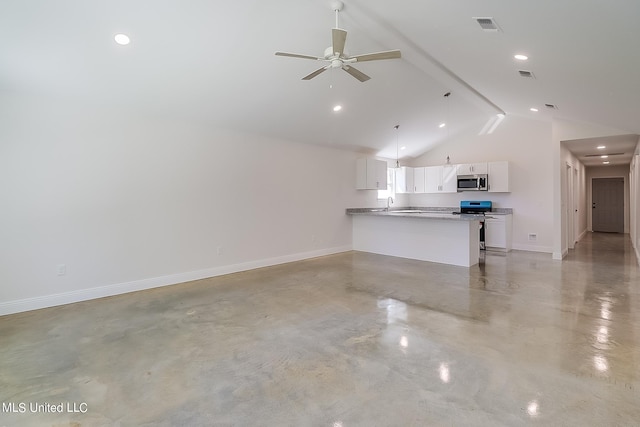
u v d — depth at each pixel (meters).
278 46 3.70
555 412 1.91
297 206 6.42
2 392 2.17
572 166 7.66
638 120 4.66
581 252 6.98
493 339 2.87
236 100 4.61
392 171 8.70
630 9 2.05
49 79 3.51
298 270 5.58
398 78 5.01
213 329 3.16
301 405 2.01
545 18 2.46
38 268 3.78
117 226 4.30
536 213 7.18
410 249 6.55
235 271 5.48
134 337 3.00
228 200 5.39
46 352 2.72
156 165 4.61
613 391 2.10
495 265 5.79
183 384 2.25
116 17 2.93
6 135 3.56
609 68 3.07
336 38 2.71
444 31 3.27
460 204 7.95
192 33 3.27
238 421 1.88
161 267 4.69
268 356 2.63
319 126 5.96
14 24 2.81
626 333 2.95
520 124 7.31
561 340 2.83
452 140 8.34
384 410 1.95
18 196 3.64
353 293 4.25
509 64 3.71
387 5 2.99
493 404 1.99
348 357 2.59
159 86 3.98
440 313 3.50
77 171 4.00
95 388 2.21
